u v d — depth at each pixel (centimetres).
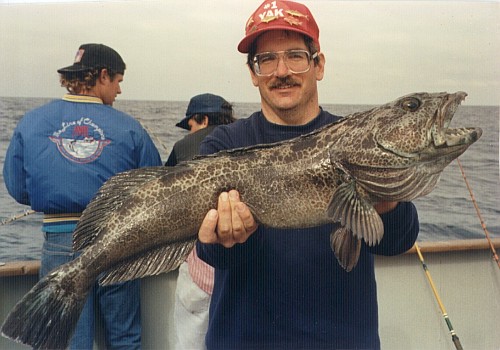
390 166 90
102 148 148
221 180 95
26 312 92
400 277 167
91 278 94
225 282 105
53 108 148
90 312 146
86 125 148
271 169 96
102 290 147
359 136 93
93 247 94
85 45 155
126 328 152
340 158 93
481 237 184
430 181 92
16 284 154
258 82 108
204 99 173
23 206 177
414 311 167
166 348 165
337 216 89
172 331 165
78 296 94
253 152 98
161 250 96
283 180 95
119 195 97
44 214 146
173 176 96
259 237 98
